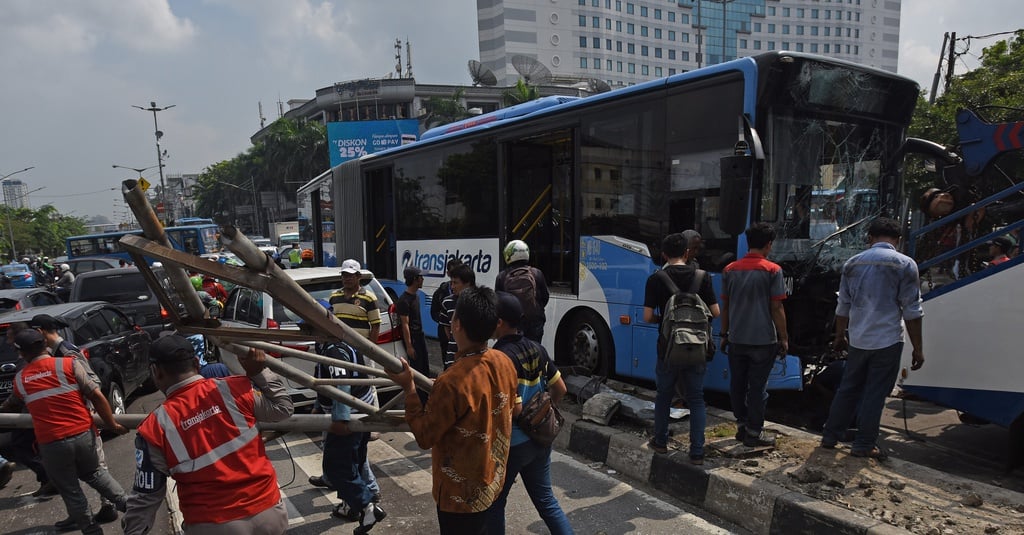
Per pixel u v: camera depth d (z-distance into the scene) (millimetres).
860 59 111562
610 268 6344
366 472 4008
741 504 3891
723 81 5332
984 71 15656
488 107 65625
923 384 4684
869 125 5871
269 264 1840
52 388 3869
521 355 2945
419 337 6641
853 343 4207
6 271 27688
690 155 5582
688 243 4848
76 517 3975
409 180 9656
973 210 4641
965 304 4434
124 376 7254
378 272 11109
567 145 7316
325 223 14211
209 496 2328
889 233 4215
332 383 2629
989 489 3670
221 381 2467
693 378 4289
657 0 97625
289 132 59906
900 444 5207
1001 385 4266
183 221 37844
